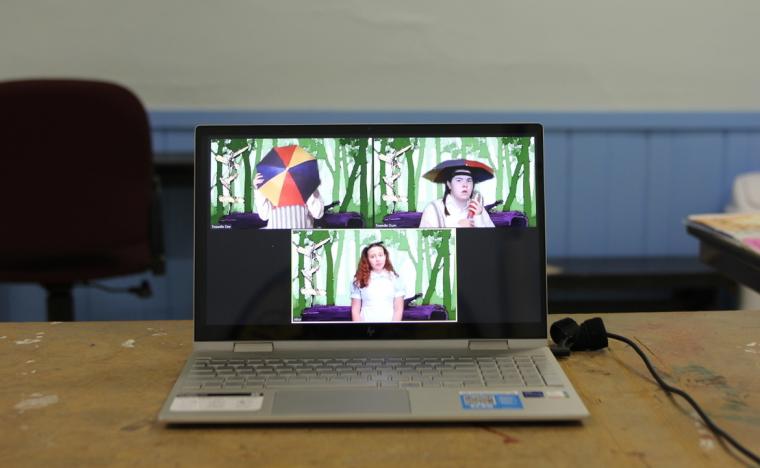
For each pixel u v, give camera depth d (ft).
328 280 2.58
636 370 2.46
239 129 2.61
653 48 7.83
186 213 8.14
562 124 7.95
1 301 7.97
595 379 2.38
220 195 2.60
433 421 2.06
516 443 1.95
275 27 7.67
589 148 8.08
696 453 1.89
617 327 2.93
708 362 2.53
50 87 5.23
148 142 5.61
